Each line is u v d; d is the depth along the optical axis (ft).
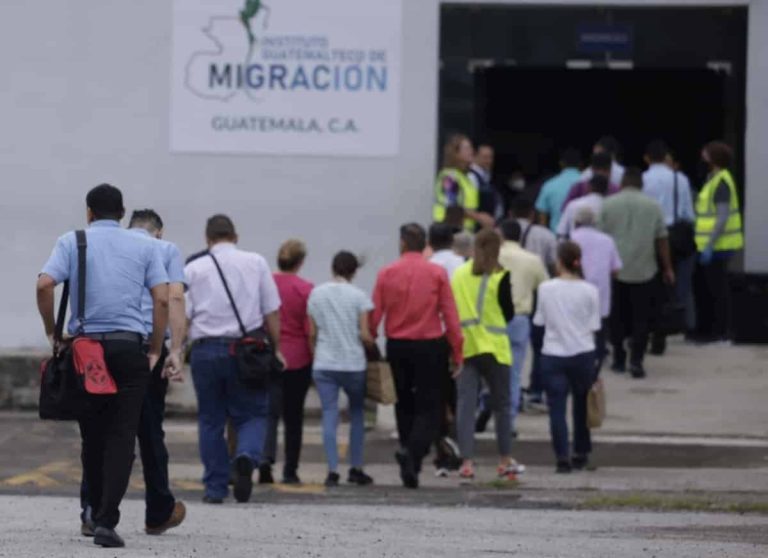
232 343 98.94
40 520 89.86
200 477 116.47
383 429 140.56
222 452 100.78
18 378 150.30
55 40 153.38
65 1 153.17
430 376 111.96
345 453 129.70
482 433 134.82
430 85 151.94
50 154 153.79
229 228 100.37
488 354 113.60
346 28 151.94
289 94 152.35
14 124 153.79
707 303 157.48
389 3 151.84
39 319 154.51
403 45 151.94
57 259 75.05
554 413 117.29
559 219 152.46
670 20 163.12
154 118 153.28
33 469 121.19
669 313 150.10
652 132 169.07
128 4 152.87
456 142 148.46
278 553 75.05
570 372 116.98
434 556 75.61
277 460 127.65
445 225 124.06
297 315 114.52
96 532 75.05
